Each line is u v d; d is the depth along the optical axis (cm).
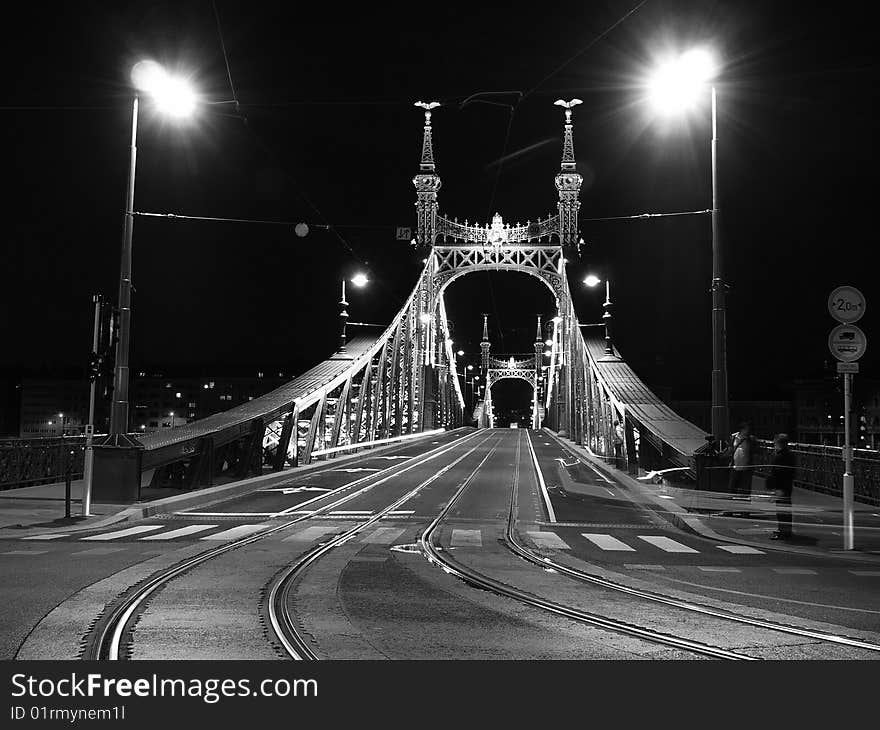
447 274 7238
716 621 832
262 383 12512
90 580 1024
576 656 686
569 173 7175
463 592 970
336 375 3716
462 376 12681
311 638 730
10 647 695
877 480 1936
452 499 2316
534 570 1159
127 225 2052
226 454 2748
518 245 7256
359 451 4209
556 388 8331
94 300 1819
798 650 716
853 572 1176
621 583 1055
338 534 1549
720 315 1981
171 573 1081
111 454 2012
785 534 1545
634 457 2994
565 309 6931
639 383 3653
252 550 1316
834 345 1429
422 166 7269
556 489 2675
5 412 11994
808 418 10638
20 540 1469
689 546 1466
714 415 1972
